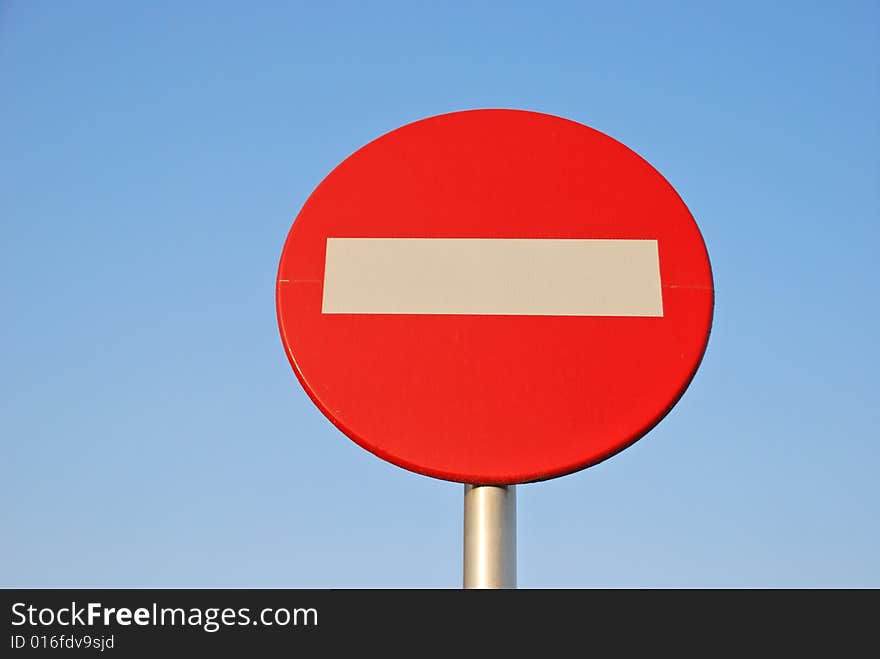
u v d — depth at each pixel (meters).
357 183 1.85
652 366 1.66
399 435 1.62
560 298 1.71
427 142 1.89
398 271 1.75
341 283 1.74
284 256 1.78
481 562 1.62
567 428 1.61
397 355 1.67
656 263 1.75
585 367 1.66
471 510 1.67
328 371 1.67
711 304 1.72
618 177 1.84
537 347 1.67
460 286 1.73
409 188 1.84
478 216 1.80
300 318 1.71
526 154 1.87
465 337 1.68
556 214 1.81
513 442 1.60
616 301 1.71
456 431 1.61
